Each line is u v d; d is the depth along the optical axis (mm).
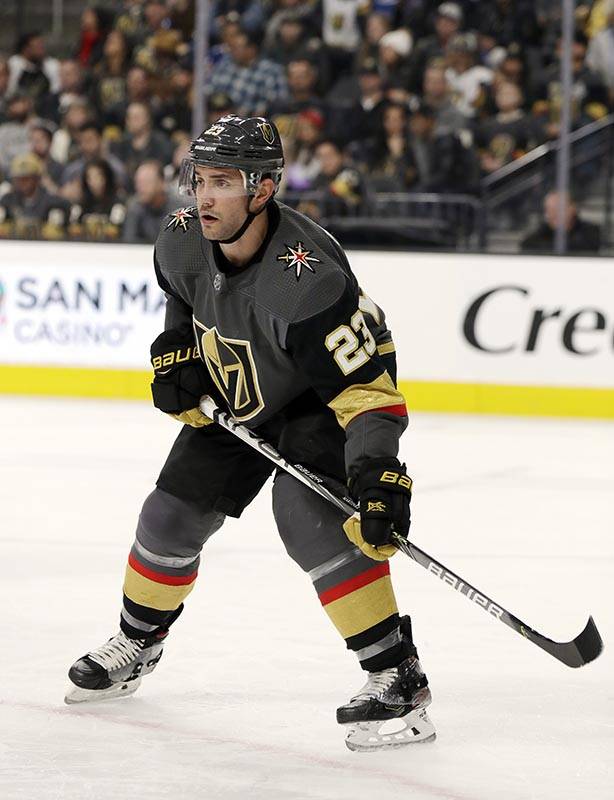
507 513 16812
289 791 7738
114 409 25031
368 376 8062
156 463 19688
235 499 9031
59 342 26406
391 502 7914
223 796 7648
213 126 7984
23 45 33219
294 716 9164
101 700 9359
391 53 31375
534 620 11969
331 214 28531
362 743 8469
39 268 26344
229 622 11562
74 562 13742
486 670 10367
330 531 8359
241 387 8469
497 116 30594
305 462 8484
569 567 14062
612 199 30078
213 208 7906
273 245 8039
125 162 30031
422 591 12844
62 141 32625
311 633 11266
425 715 8656
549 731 8953
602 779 8047
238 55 31578
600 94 30578
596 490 18484
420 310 25734
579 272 25344
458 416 25453
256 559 13961
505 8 32094
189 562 9289
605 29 31219
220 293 8180
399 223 28328
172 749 8445
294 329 7926
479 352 25688
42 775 7926
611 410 25422
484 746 8617
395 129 29406
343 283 7934
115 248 26094
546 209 27531
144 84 31453
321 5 32750
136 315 26141
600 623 11922
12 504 16625
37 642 10820
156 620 9344
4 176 31188
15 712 9094
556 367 25547
